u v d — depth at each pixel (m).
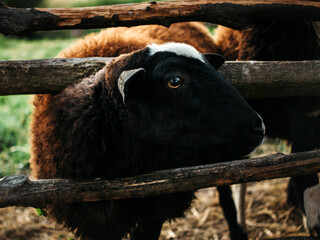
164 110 2.15
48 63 2.28
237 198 3.70
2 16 2.10
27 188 1.97
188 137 2.19
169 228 3.96
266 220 4.04
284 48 2.89
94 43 2.84
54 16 2.15
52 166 2.33
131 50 2.72
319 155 2.04
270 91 2.48
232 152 2.38
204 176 2.02
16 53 10.56
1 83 2.20
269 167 2.03
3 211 4.19
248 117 2.08
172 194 2.40
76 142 2.18
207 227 3.96
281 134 3.18
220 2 2.38
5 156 5.20
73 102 2.24
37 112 2.59
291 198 4.14
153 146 2.26
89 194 2.04
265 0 2.46
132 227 2.55
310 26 2.85
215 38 3.61
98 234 2.45
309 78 2.41
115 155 2.22
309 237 2.39
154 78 2.12
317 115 3.09
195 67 2.12
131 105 2.17
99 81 2.27
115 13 2.23
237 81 2.42
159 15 2.29
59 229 3.89
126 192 2.04
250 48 3.05
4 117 6.16
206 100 2.10
